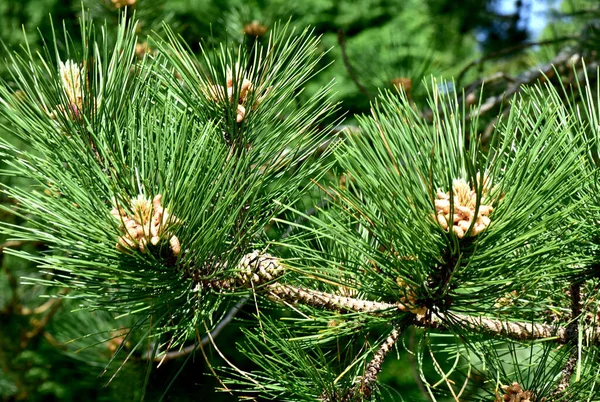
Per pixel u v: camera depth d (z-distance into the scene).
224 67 1.19
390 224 1.06
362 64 2.38
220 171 1.14
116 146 1.13
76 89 1.14
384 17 4.66
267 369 1.17
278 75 1.23
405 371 2.88
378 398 1.15
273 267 1.14
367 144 1.07
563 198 1.07
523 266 1.07
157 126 1.12
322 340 1.14
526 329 1.17
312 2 4.61
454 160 1.08
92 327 2.37
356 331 1.13
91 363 2.34
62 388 2.81
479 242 1.04
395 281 1.09
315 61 1.23
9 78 1.77
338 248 1.24
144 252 1.08
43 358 2.92
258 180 1.17
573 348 1.18
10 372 2.91
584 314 1.15
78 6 2.22
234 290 1.15
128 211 1.07
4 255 2.87
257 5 2.55
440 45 4.12
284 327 1.17
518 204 1.04
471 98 2.28
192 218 1.10
